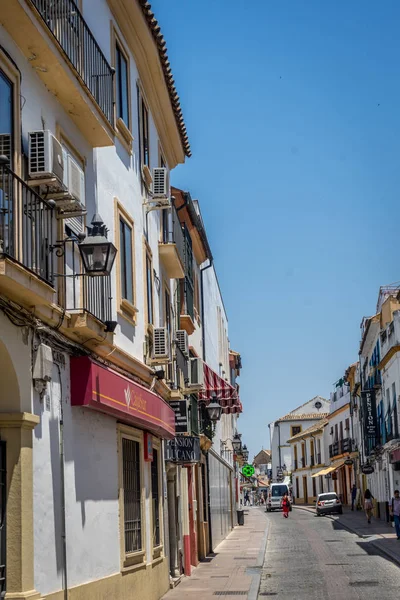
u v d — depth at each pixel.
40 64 9.78
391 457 38.78
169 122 19.67
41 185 9.59
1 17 8.87
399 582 18.09
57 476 9.95
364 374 50.81
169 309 20.00
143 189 16.50
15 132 9.12
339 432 67.56
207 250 29.17
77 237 10.91
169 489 19.34
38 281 8.73
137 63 16.34
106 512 12.09
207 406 25.17
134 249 15.17
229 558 25.38
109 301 12.31
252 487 101.56
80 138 11.82
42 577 9.13
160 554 16.47
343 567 21.67
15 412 8.84
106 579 11.70
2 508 8.67
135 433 14.37
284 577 19.95
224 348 44.16
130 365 14.12
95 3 13.14
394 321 36.78
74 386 10.72
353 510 55.19
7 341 8.62
